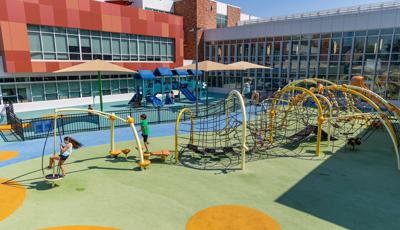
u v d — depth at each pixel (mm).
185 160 11344
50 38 23766
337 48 26234
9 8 20984
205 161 11227
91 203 7758
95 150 12602
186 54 38406
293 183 9109
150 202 7820
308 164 10914
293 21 28922
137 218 7008
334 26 26000
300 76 29375
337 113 16312
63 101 25250
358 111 17391
